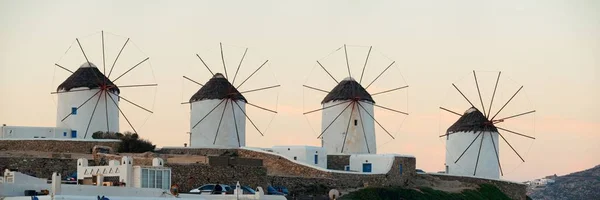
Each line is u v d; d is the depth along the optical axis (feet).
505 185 425.28
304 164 346.33
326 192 330.95
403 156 376.27
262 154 356.38
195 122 403.54
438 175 405.39
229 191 257.96
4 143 341.82
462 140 442.09
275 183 318.65
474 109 449.48
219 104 401.90
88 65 394.32
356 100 419.95
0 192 193.47
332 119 421.59
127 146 351.25
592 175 558.97
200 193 256.93
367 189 339.98
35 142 341.41
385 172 361.92
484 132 440.86
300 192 324.19
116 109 395.14
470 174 437.17
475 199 384.47
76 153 335.47
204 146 378.12
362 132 419.74
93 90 386.73
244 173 302.25
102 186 204.64
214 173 296.71
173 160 318.65
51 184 203.51
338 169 381.60
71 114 384.06
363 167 374.22
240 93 410.11
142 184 223.51
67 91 385.29
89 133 383.65
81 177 225.76
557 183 543.39
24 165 303.07
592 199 541.34
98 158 310.86
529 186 554.46
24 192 197.88
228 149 362.33
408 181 378.12
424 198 352.90
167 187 230.27
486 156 440.45
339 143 418.92
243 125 409.08
